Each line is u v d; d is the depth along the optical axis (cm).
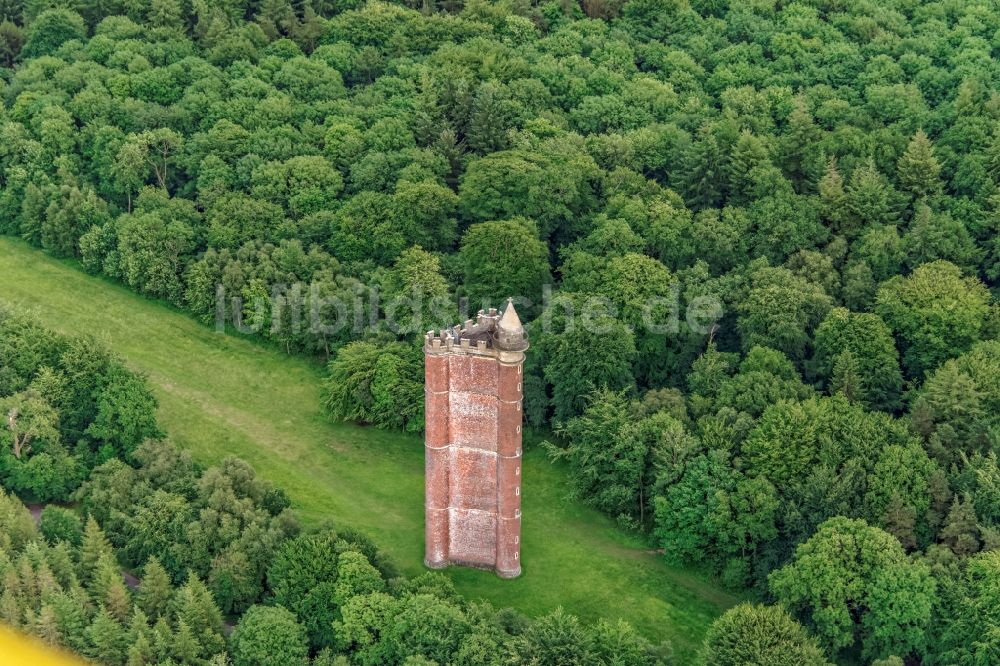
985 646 12938
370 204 19300
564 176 19238
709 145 19912
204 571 14200
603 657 12950
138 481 15238
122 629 13150
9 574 13250
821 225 19000
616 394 16500
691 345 17588
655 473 15575
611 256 18275
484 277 18200
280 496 15438
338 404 17275
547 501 16300
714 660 12800
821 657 12800
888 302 17425
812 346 17475
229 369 18475
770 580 14162
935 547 13925
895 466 14700
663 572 15238
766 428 15325
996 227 18862
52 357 16800
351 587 13562
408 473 16688
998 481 14450
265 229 19650
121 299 19838
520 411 13862
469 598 14512
